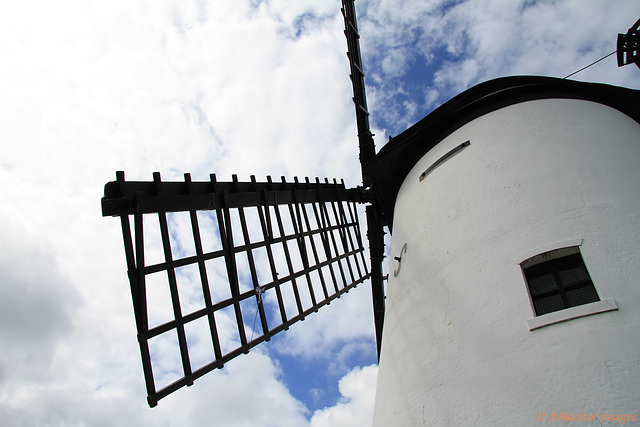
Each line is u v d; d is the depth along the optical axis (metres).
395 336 7.52
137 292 7.53
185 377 7.67
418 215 8.49
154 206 8.34
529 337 5.50
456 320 6.36
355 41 13.89
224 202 9.60
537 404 4.97
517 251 6.33
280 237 10.79
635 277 5.36
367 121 12.95
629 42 9.75
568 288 5.79
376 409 7.12
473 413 5.41
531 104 8.41
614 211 6.09
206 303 8.49
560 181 6.77
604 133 7.49
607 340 4.98
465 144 8.53
